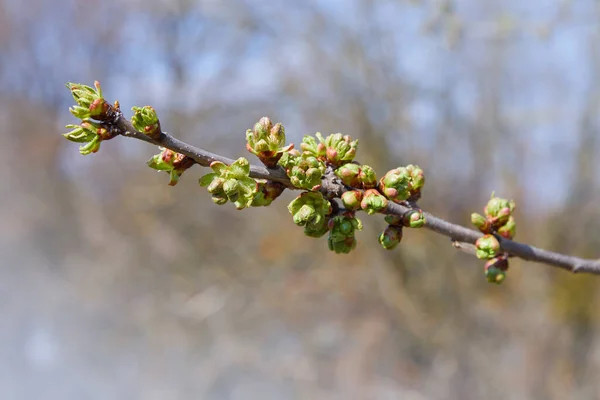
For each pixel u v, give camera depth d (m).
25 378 13.43
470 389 10.78
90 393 13.00
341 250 2.18
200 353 12.67
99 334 13.65
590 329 10.21
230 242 13.44
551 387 10.11
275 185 2.07
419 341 11.47
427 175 11.54
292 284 12.75
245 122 13.27
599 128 10.55
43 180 16.27
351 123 11.37
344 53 11.10
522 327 10.59
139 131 1.84
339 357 11.89
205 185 1.96
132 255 13.95
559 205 11.05
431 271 11.23
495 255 2.50
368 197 2.15
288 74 12.01
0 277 15.18
